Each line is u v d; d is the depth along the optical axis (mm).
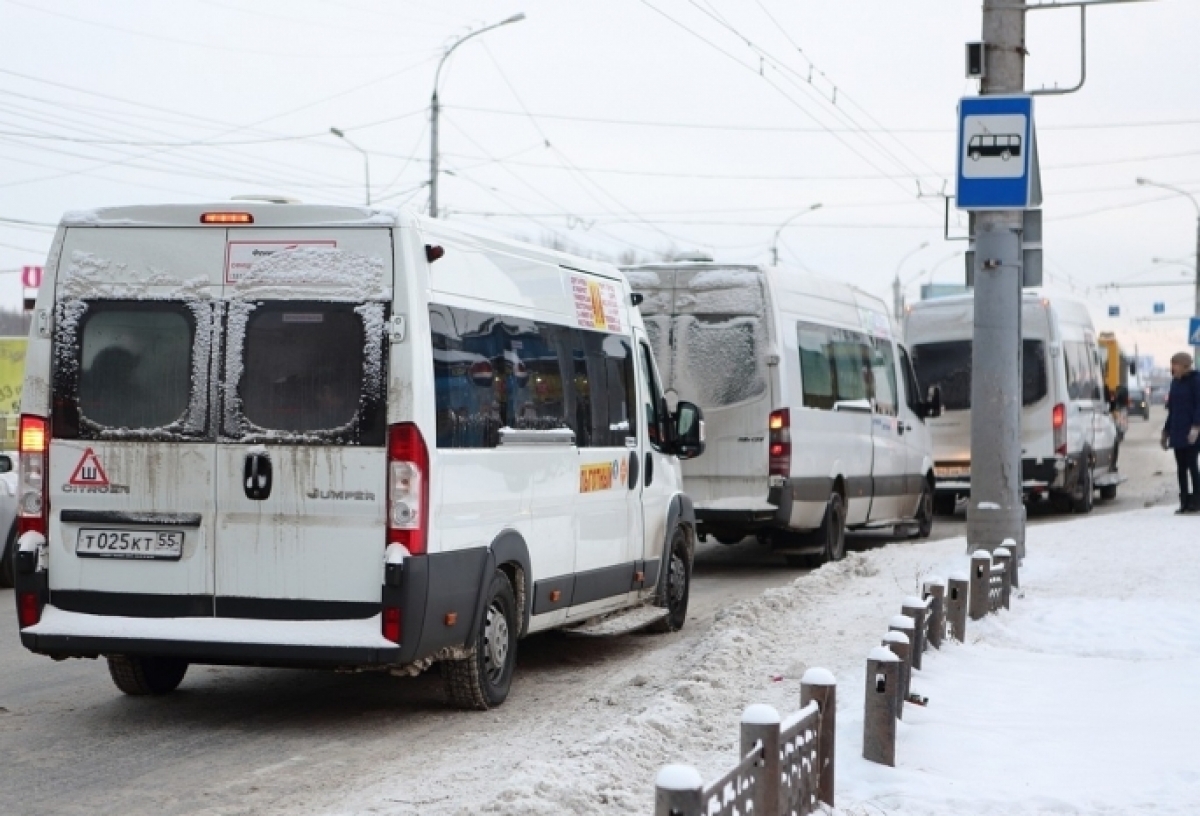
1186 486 20188
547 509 10086
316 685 10273
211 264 8703
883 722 7418
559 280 10609
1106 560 15492
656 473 12289
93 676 10555
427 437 8469
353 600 8445
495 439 9312
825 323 18438
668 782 4500
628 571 11656
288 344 8570
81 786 7477
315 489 8469
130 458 8680
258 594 8531
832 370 18484
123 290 8773
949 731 8211
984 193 14859
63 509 8750
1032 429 24500
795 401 17125
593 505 10906
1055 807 6766
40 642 8703
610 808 6602
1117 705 9016
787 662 10445
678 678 10383
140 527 8664
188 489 8609
